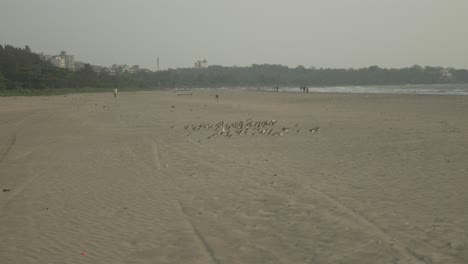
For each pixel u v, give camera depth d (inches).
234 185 418.0
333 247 259.1
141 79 7869.1
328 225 296.8
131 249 266.8
